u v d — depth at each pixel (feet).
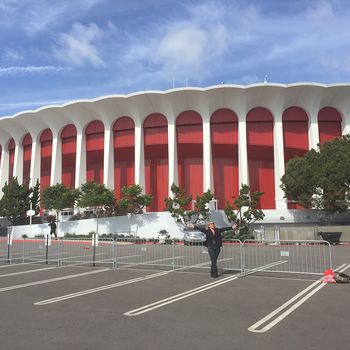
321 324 23.72
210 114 153.58
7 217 159.84
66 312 27.17
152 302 30.42
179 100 150.41
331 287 36.55
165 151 161.38
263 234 113.91
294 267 50.75
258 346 19.57
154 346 19.63
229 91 146.10
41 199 155.94
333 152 125.49
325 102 154.61
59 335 21.63
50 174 185.68
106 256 66.39
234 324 23.81
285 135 155.84
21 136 187.62
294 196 134.21
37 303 30.25
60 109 163.32
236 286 37.45
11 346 19.74
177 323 24.08
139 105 153.28
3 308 28.53
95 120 167.12
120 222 131.95
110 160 159.33
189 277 43.47
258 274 45.27
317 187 125.70
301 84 145.18
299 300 30.86
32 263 58.23
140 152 153.99
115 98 152.25
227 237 113.39
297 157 135.64
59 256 56.95
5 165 195.52
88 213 144.05
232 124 155.22
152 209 163.12
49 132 179.52
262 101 151.53
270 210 137.18
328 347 19.40
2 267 53.83
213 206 138.21
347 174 118.01
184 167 163.22
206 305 29.25
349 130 154.51
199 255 62.08
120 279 42.39
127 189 133.80
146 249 69.00
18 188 158.92
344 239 110.42
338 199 122.52
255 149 156.25
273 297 32.14
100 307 28.73
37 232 145.59
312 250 61.11
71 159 178.09
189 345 19.77
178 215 124.16
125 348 19.38
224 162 162.71
